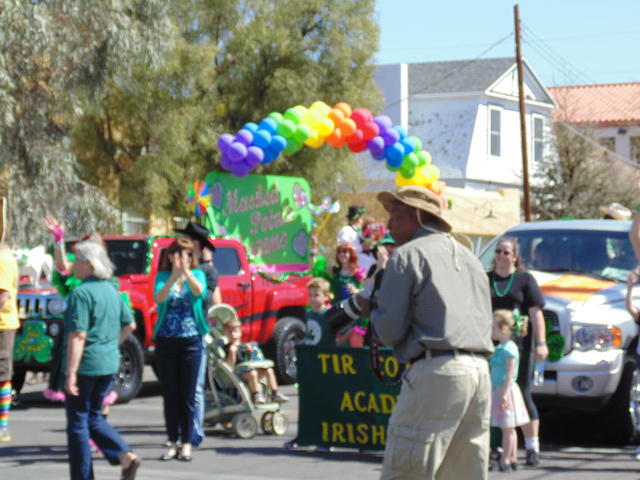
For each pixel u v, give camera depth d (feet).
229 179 55.47
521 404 30.27
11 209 66.95
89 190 71.46
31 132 68.69
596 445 35.32
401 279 19.11
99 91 70.18
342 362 32.63
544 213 133.28
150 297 46.73
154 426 39.50
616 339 34.55
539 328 31.35
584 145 135.23
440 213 19.85
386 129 61.52
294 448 33.86
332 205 60.49
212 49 95.45
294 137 56.65
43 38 65.62
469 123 149.28
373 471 30.07
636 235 28.68
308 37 105.19
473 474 19.72
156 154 94.48
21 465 31.42
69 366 25.72
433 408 19.04
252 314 51.57
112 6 69.51
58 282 32.24
